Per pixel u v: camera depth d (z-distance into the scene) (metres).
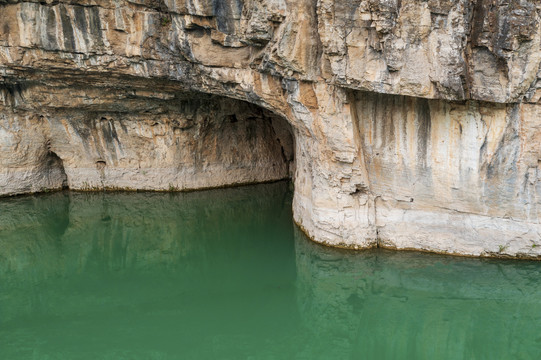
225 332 11.77
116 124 20.94
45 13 15.73
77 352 10.97
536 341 10.91
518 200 12.62
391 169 13.83
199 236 18.03
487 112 12.00
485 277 12.80
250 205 20.83
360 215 14.33
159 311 12.92
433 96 11.66
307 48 12.62
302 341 11.40
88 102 19.28
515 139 11.98
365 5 11.18
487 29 10.80
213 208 20.58
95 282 15.02
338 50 11.91
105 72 17.05
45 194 21.78
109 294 14.15
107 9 15.48
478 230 13.27
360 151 13.84
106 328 12.09
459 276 12.92
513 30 10.58
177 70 16.25
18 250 17.30
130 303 13.48
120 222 19.42
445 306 12.16
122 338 11.55
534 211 12.59
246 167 23.36
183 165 22.05
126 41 15.97
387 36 11.34
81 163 22.00
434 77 11.34
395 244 14.27
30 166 21.39
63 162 21.98
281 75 13.57
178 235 18.20
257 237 17.66
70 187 22.31
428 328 11.60
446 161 12.97
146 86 18.12
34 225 19.05
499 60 10.99
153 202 21.05
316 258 14.38
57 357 10.77
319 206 14.73
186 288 14.34
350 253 14.27
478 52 11.15
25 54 16.66
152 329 11.95
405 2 10.95
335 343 11.36
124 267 16.09
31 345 11.33
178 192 22.14
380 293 12.88
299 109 13.91
